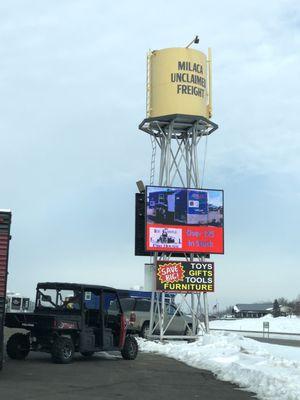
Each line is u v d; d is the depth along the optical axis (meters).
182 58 27.56
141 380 12.94
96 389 11.30
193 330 26.81
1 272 12.05
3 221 12.12
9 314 16.02
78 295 16.14
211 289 26.02
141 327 25.78
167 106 27.19
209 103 28.55
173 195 26.16
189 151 28.38
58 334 15.52
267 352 19.45
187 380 13.26
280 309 129.62
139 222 26.89
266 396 10.93
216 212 26.56
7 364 14.77
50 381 12.02
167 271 25.56
